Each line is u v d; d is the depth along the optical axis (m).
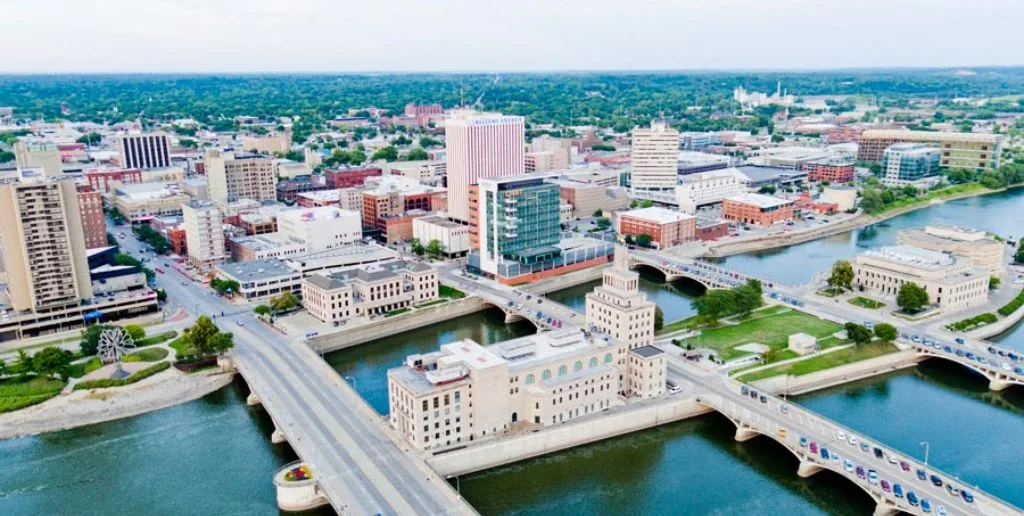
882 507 190.38
